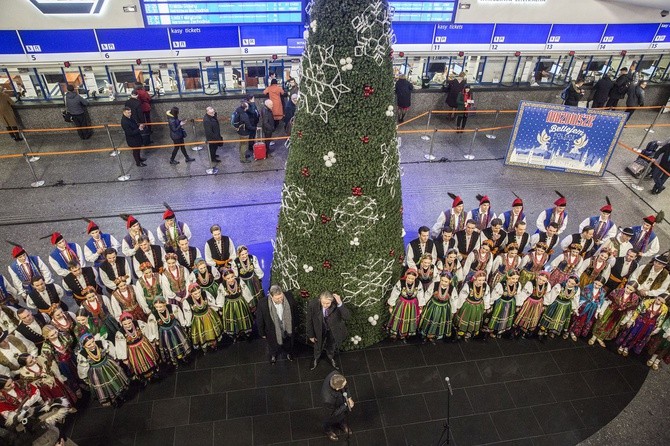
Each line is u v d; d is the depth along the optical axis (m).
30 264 5.65
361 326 5.60
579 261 5.85
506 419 5.16
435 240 6.17
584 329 5.99
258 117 9.76
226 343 5.91
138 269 5.89
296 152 4.54
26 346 4.91
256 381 5.46
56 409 4.05
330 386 4.34
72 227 7.76
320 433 4.96
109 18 8.57
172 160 9.58
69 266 5.53
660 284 5.59
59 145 10.02
